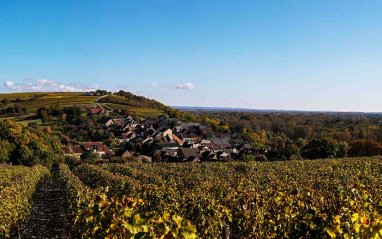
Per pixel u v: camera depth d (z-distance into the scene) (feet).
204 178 64.75
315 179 54.44
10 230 40.09
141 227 12.45
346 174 60.95
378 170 74.90
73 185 49.98
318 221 18.42
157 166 101.35
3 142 158.10
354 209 18.08
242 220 24.23
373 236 13.17
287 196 27.58
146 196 36.73
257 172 75.97
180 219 12.62
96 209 20.36
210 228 25.09
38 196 75.92
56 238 39.60
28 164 158.71
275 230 20.39
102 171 74.54
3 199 41.78
